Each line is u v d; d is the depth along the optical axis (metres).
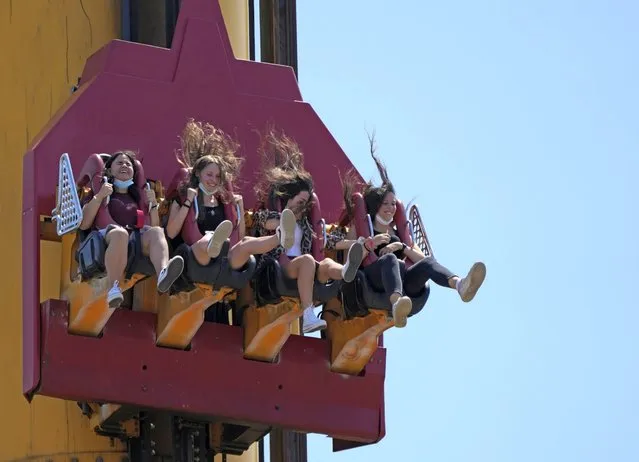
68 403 54.69
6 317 54.06
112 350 48.59
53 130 49.88
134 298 50.19
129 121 51.12
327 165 53.91
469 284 47.81
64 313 48.12
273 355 50.66
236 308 51.12
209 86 52.75
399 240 51.41
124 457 55.25
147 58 52.16
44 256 54.47
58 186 47.84
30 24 57.31
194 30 53.12
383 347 52.72
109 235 45.81
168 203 48.75
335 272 48.19
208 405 49.72
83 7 59.03
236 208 48.88
